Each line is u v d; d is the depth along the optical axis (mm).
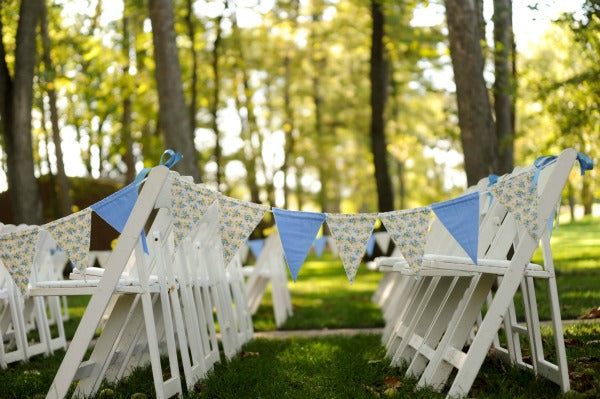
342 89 28344
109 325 4738
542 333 6242
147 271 4773
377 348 6379
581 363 4961
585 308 7848
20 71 12688
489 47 12273
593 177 25922
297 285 15961
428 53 15461
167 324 4555
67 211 16812
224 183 30516
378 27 19062
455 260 4383
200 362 5105
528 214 4195
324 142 29125
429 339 5016
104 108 22094
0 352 5980
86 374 4621
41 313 6660
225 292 6367
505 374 4762
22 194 12641
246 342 7141
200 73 23781
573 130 13812
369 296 12359
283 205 30438
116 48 20438
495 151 10070
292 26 25781
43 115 20016
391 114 26516
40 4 12906
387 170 19375
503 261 4383
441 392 4590
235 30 24109
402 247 4324
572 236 26625
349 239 4426
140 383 5062
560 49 15594
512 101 13016
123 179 24172
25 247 4414
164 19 12312
